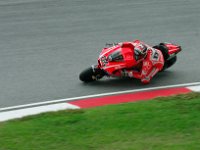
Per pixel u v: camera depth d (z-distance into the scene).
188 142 23.30
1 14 49.91
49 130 24.89
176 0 53.66
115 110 27.33
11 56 39.62
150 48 34.19
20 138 24.03
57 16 49.16
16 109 30.17
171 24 46.91
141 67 33.78
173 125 25.11
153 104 28.20
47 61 38.41
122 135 24.17
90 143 23.44
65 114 27.06
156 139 23.70
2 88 33.53
